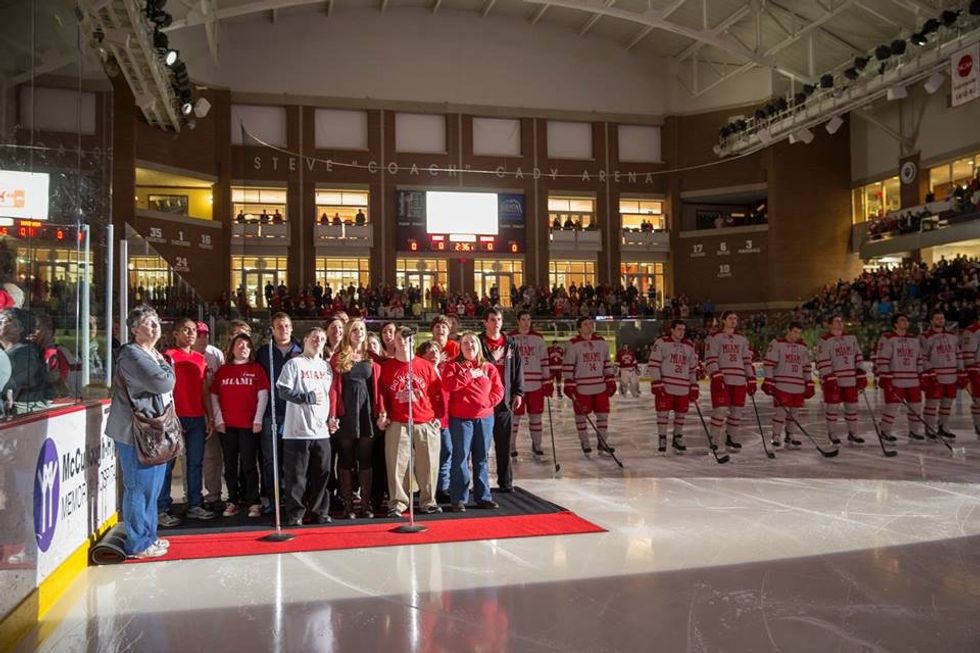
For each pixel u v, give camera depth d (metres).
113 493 6.45
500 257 35.53
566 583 5.14
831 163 35.56
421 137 35.09
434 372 7.59
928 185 31.39
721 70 36.31
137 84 24.25
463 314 29.80
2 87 4.93
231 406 7.42
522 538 6.39
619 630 4.28
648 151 37.47
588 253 36.44
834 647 4.01
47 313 5.11
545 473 9.98
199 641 4.18
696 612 4.55
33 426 4.54
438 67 35.25
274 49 33.41
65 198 5.62
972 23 21.19
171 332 9.09
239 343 7.47
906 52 25.38
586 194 36.62
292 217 33.41
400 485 7.39
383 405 7.39
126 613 4.63
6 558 4.08
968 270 22.48
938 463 10.10
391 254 34.38
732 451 11.59
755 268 35.72
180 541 6.38
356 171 34.22
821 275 35.12
